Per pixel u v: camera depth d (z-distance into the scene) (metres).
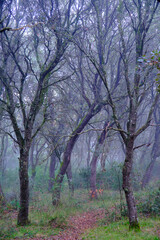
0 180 19.67
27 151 9.32
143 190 14.92
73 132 13.62
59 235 7.89
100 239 6.94
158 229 7.11
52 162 19.06
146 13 8.78
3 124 18.55
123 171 7.34
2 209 11.05
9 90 9.77
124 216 9.57
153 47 11.87
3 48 10.48
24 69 15.57
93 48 13.49
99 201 14.75
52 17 10.38
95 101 13.27
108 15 13.02
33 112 9.67
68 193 14.91
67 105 14.00
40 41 10.92
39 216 10.07
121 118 15.03
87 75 14.37
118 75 13.16
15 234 7.74
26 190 9.18
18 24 11.38
